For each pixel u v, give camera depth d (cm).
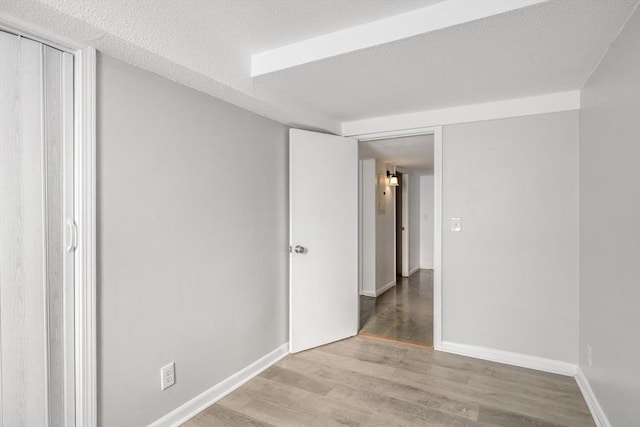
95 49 151
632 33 144
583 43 171
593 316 205
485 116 270
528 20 150
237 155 236
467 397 218
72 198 146
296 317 288
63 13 124
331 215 311
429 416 198
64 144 144
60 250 143
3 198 128
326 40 189
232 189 231
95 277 151
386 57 188
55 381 142
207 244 211
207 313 211
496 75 214
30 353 135
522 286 261
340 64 197
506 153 265
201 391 207
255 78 217
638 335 139
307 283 294
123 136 164
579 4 138
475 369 256
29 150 134
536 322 256
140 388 172
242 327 240
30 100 134
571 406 207
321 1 158
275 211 276
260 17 172
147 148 175
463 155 280
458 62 194
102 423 156
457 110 280
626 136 151
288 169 294
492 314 271
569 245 246
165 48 161
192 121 201
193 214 201
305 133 293
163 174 183
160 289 182
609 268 175
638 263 138
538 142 255
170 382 188
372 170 489
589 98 216
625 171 153
